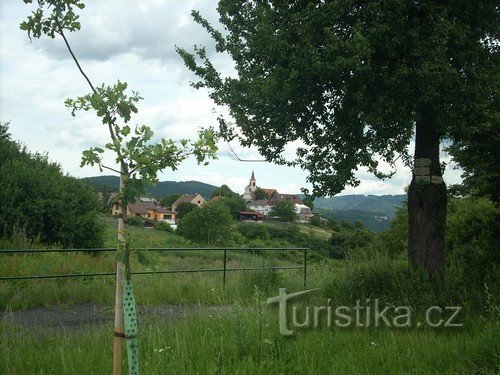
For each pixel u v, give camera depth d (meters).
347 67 8.62
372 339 6.93
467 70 9.09
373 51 8.68
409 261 9.90
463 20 9.38
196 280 13.34
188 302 11.52
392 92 8.91
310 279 13.45
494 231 13.39
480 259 11.42
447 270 9.36
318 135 10.73
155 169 3.91
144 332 7.21
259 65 10.23
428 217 9.82
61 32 4.18
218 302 10.09
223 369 5.39
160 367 5.42
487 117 9.14
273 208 97.31
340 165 10.37
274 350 6.08
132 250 4.07
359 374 5.46
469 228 14.95
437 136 10.03
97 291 12.38
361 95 8.89
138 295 11.81
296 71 9.05
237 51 11.07
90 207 27.12
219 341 6.20
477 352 6.06
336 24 9.55
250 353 5.93
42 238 25.19
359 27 8.92
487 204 15.20
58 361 5.85
